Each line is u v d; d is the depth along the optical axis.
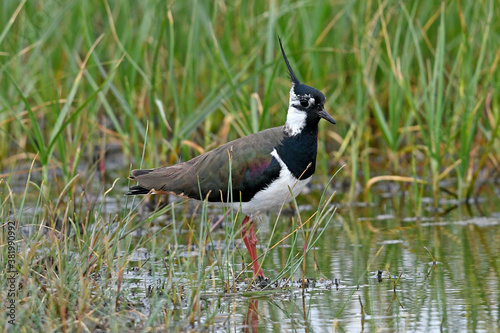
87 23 15.86
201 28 16.84
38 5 17.75
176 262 10.90
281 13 15.05
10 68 16.17
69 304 8.30
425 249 11.22
